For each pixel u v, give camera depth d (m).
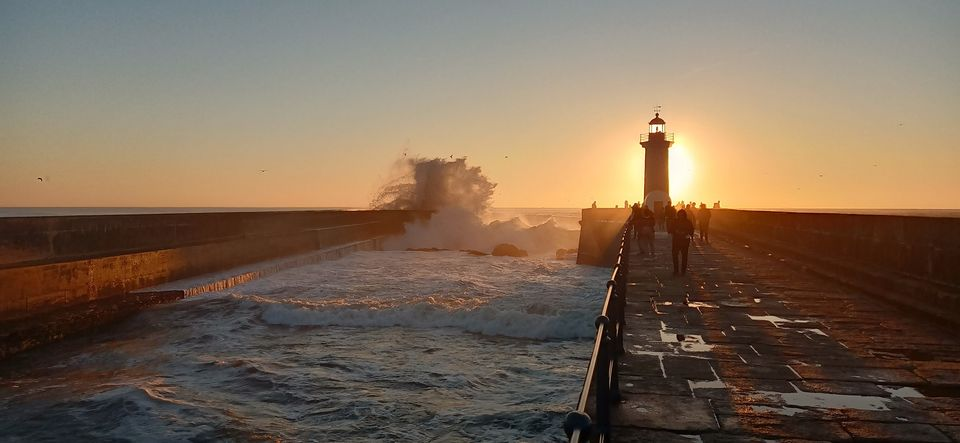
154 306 12.56
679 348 6.12
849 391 4.73
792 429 3.98
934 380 4.99
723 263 14.46
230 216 21.25
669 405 4.45
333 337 10.45
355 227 30.22
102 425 6.23
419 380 7.87
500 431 6.10
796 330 6.93
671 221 12.41
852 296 9.40
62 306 10.92
